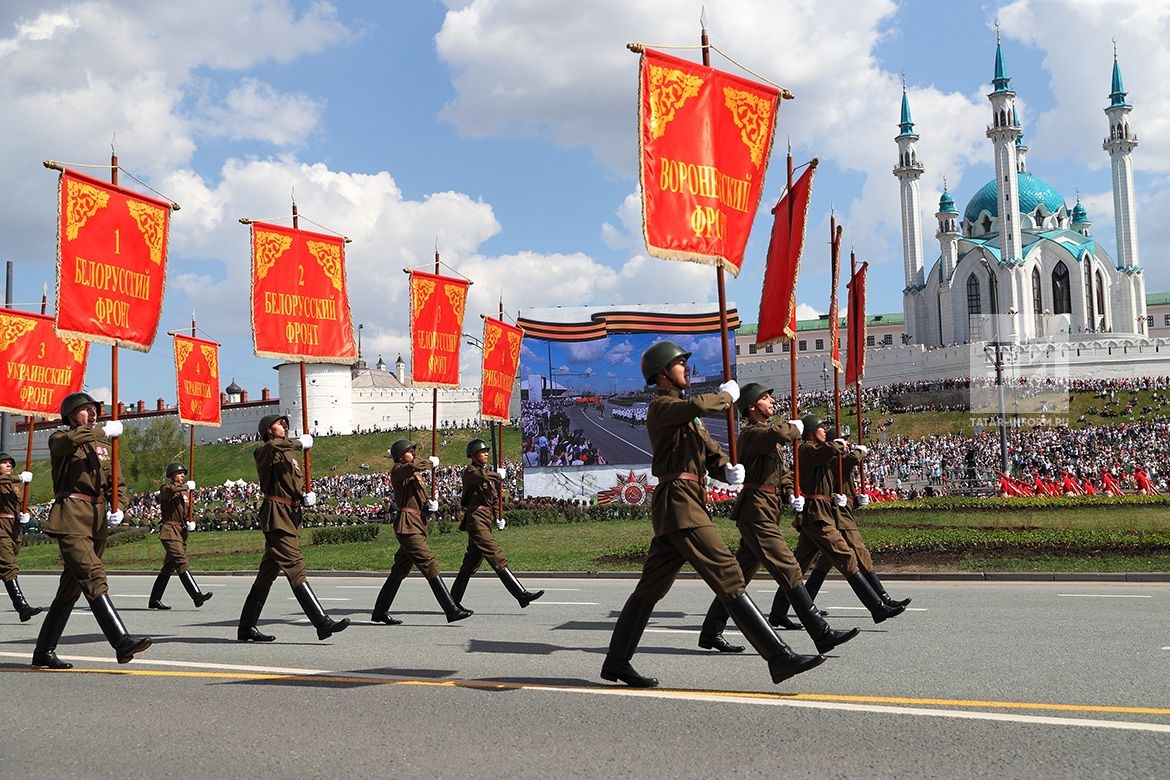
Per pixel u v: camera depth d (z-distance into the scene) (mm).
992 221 111750
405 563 12062
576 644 9805
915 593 14469
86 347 18094
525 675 8000
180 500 15586
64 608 9023
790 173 11359
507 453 95625
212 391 22703
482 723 6289
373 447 105750
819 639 8438
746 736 5785
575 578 19500
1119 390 75375
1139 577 15625
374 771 5281
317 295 15195
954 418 72750
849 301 17219
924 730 5832
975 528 22750
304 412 13812
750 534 8930
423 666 8578
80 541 8555
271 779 5199
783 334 11289
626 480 48188
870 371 93312
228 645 10312
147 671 8609
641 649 9367
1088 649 8750
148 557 30609
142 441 94875
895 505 29172
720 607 9125
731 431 8000
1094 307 106562
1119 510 25031
